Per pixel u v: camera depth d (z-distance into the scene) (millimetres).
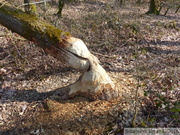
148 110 3395
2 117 3814
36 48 6332
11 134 3404
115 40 7035
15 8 3551
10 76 5203
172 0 15906
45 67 5461
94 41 6938
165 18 10797
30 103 4051
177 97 3693
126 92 3799
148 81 4230
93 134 3141
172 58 5766
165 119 3199
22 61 5805
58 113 3566
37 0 9805
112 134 3072
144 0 17469
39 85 4742
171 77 4395
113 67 5203
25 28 3369
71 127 3279
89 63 3535
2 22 3523
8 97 4371
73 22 8359
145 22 9242
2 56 6059
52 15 8547
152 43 6867
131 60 5562
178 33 8055
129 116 3281
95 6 12281
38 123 3490
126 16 9922
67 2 13211
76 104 3695
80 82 3770
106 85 3645
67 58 3420
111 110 3436
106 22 8305
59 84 4664
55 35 3330
